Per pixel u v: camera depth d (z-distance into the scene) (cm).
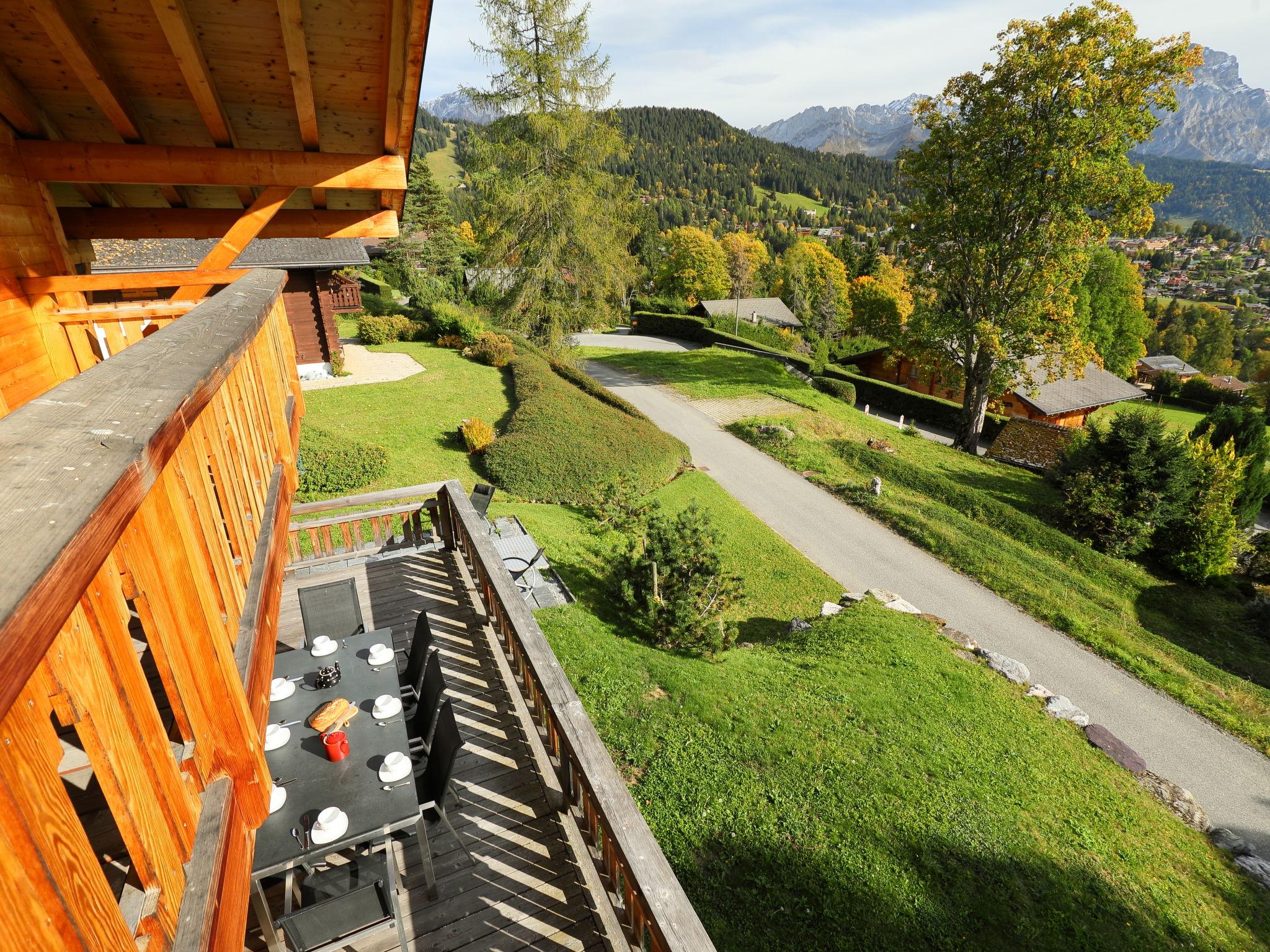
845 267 7725
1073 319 2731
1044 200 2509
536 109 2669
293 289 2288
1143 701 1298
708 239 7262
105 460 112
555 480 1742
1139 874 801
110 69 461
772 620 1435
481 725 520
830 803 776
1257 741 1204
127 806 138
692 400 3077
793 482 2216
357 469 1551
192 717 192
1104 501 2047
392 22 405
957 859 736
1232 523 1928
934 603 1595
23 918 92
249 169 531
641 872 296
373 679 457
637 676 957
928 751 923
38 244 513
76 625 122
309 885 318
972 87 2561
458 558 784
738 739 860
